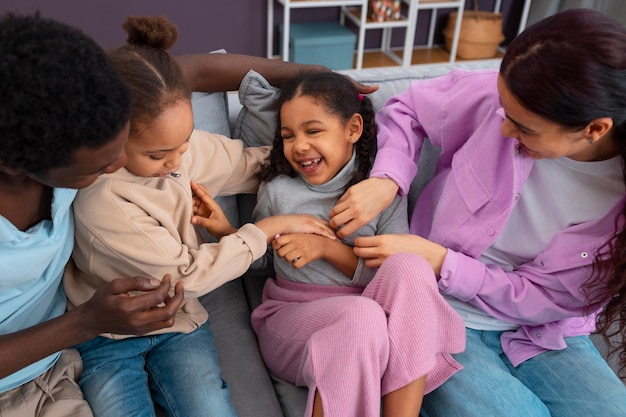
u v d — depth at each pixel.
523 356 1.18
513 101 0.90
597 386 1.09
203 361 1.11
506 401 1.05
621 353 1.20
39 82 0.66
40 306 0.97
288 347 1.12
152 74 0.92
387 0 2.95
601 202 1.06
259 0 2.98
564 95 0.84
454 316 1.06
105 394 1.03
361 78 1.40
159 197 1.05
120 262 1.01
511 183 1.09
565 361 1.15
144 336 1.11
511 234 1.17
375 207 1.15
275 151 1.25
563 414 1.10
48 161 0.72
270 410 1.11
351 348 0.96
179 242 1.07
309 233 1.18
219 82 1.28
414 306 1.03
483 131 1.12
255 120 1.31
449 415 1.07
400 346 1.02
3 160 0.71
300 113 1.14
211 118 1.31
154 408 1.10
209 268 1.03
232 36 3.05
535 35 0.88
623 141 0.97
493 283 1.13
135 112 0.90
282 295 1.23
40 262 0.89
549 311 1.12
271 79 1.31
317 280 1.22
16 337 0.84
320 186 1.23
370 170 1.27
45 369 0.99
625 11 2.86
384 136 1.25
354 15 3.06
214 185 1.21
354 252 1.17
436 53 3.38
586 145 0.93
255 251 1.10
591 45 0.82
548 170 1.08
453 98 1.20
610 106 0.85
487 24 3.19
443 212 1.20
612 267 1.02
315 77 1.18
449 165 1.28
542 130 0.90
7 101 0.66
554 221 1.12
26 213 0.88
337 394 0.97
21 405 0.94
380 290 1.07
